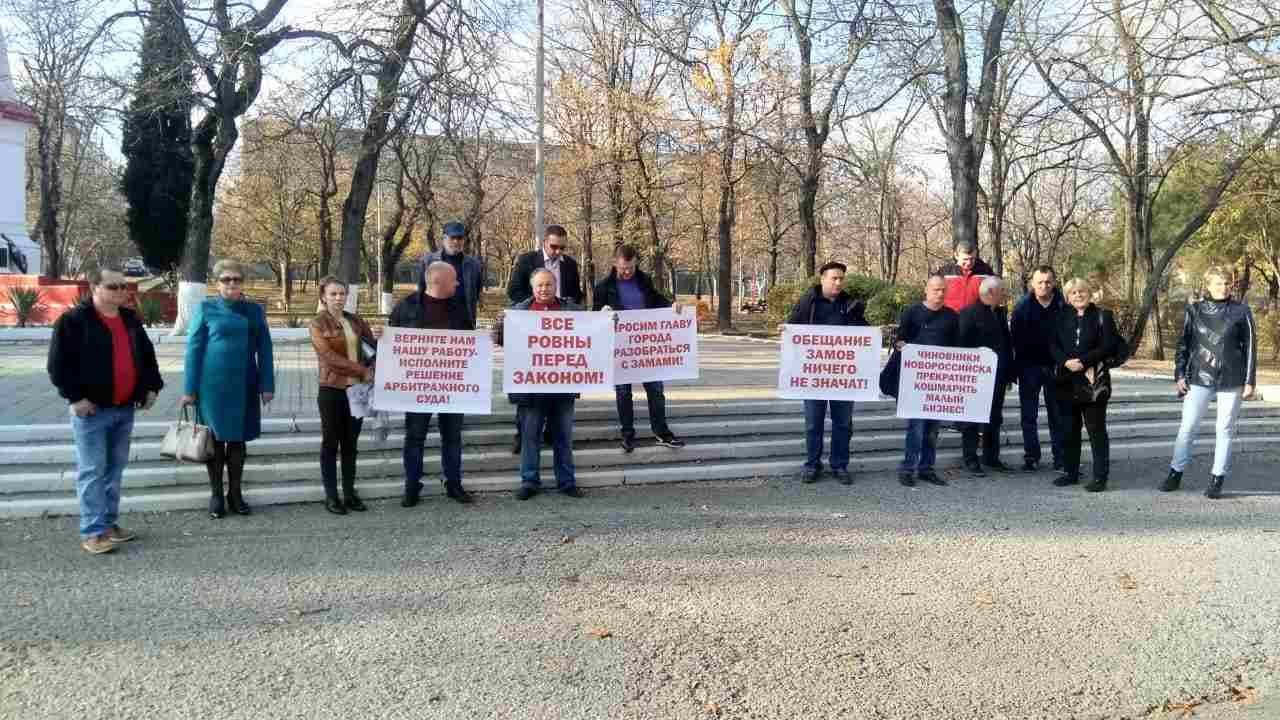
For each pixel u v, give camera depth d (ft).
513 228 151.84
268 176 128.26
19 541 19.74
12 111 88.74
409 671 13.57
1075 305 26.37
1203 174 77.00
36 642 14.35
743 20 67.00
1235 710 13.06
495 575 18.02
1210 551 20.68
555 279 27.76
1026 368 28.76
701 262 142.31
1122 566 19.44
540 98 68.74
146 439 25.18
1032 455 29.25
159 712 12.17
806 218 83.92
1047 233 129.80
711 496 25.08
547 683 13.26
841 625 15.78
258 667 13.60
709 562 19.15
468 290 26.63
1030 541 21.16
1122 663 14.48
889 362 27.27
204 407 21.26
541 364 24.12
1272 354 79.36
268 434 25.72
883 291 66.54
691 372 26.73
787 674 13.76
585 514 22.89
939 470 29.25
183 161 89.56
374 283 194.39
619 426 28.55
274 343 56.03
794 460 28.66
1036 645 15.10
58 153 98.84
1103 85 39.88
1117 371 51.06
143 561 18.51
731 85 80.89
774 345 69.97
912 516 23.22
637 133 88.38
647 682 13.38
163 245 91.09
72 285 70.28
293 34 53.57
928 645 14.99
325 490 22.40
